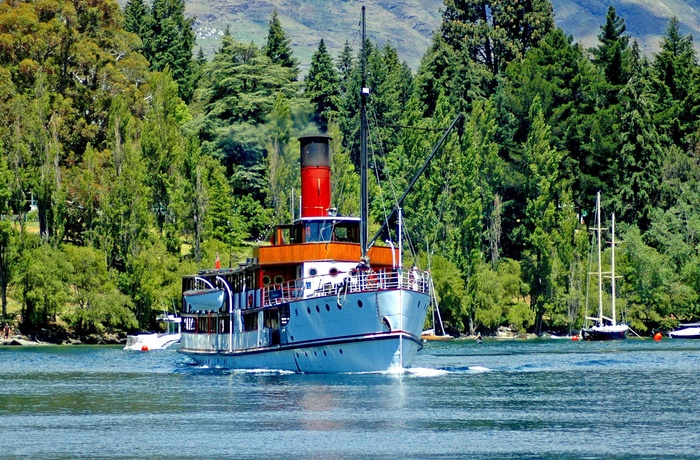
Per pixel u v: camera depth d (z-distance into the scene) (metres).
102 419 172.00
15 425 167.38
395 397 189.25
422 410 175.38
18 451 146.75
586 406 180.50
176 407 183.12
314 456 141.50
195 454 143.62
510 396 192.12
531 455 141.00
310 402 184.25
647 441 149.38
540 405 181.38
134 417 173.38
